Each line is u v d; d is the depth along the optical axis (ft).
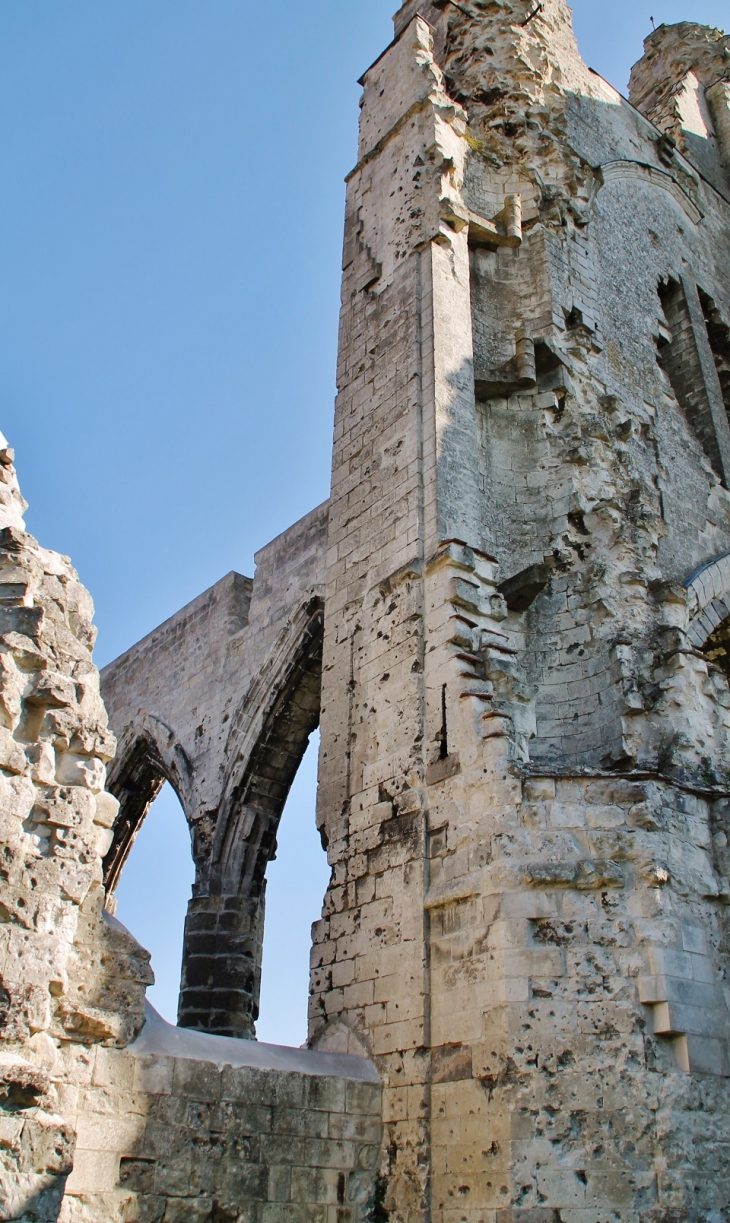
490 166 63.52
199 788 80.28
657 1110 31.73
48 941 29.07
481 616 43.62
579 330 59.72
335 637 49.37
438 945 37.17
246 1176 33.06
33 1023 28.17
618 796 36.50
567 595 49.98
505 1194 31.22
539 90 67.62
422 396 49.93
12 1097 26.86
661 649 47.96
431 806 39.86
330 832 44.70
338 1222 34.35
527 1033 32.99
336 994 41.04
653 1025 32.96
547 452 54.08
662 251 74.64
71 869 30.07
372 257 58.85
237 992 69.31
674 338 73.36
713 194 85.56
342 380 56.75
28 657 31.30
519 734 39.06
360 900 41.55
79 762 31.32
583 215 64.95
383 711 44.19
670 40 103.91
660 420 63.98
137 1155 31.01
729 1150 32.24
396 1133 35.81
